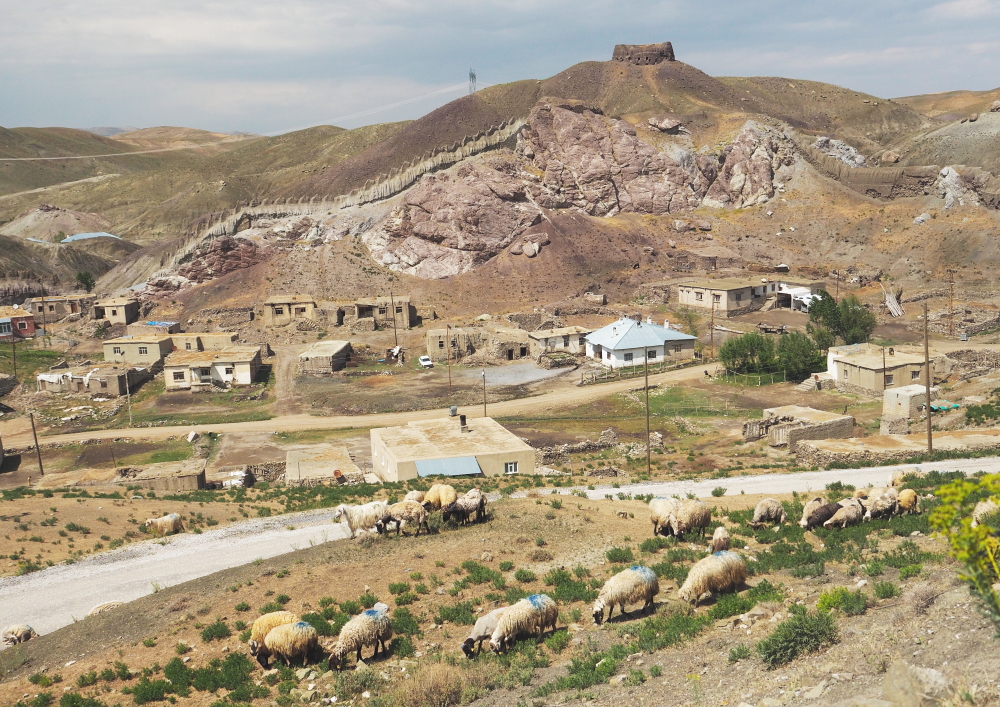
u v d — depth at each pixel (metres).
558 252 163.38
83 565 34.50
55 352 126.12
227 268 166.25
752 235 172.38
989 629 14.32
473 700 17.91
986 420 57.25
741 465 53.41
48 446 84.19
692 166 193.88
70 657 23.33
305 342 131.12
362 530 32.78
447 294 153.75
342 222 179.12
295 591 26.38
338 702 18.91
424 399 98.00
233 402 101.19
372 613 21.22
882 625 16.56
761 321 128.75
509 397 97.56
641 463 57.62
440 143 199.62
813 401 81.25
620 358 107.75
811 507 28.67
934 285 141.00
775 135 196.88
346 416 92.94
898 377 80.56
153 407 100.38
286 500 45.91
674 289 144.75
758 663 16.28
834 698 13.57
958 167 170.88
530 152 193.88
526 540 29.98
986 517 20.62
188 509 43.16
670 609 20.81
